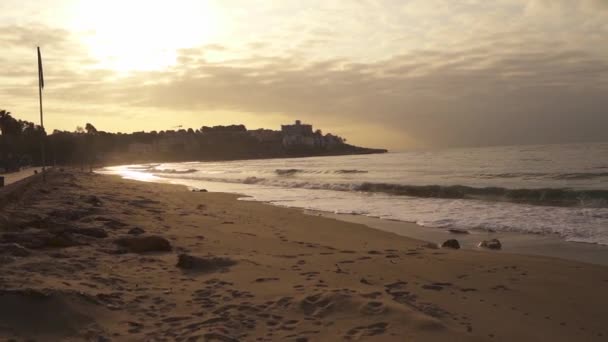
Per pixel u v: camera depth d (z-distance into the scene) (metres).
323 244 11.20
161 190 31.16
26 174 39.03
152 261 8.33
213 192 29.91
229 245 10.72
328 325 5.29
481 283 7.27
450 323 5.44
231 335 5.00
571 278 7.56
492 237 12.34
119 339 4.80
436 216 16.31
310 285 6.90
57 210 14.86
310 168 61.31
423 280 7.46
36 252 8.37
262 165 88.44
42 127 29.56
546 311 5.94
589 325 5.46
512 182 27.59
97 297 5.74
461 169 42.47
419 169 46.31
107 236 10.72
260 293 6.51
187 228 13.29
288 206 21.09
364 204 20.86
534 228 13.17
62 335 4.73
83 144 127.00
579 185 23.88
